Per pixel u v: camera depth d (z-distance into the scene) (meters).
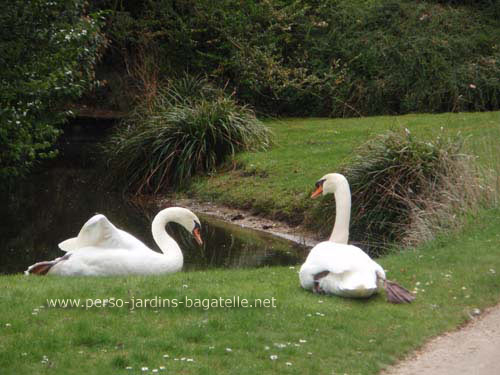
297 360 6.33
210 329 6.87
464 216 11.22
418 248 10.62
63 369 5.94
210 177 17.94
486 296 8.23
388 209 12.84
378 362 6.43
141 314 7.15
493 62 24.27
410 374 6.29
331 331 6.98
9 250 13.05
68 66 13.57
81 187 19.06
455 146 13.29
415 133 17.70
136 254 9.05
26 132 12.73
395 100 24.53
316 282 7.98
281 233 14.39
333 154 17.48
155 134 18.64
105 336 6.54
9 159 13.83
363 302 7.79
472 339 7.10
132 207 17.03
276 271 9.41
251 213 15.69
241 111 19.91
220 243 13.68
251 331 6.89
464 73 23.91
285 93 24.77
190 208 16.73
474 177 11.94
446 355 6.70
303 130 20.83
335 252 7.91
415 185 12.73
